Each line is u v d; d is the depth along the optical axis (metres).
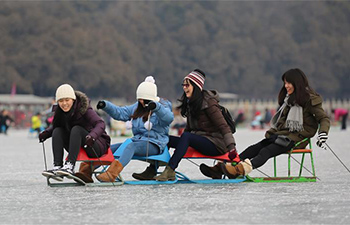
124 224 15.71
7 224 16.12
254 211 17.52
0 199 20.80
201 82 24.58
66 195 21.33
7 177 29.31
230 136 23.95
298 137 25.38
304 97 25.09
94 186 23.77
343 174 29.67
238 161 24.78
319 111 25.06
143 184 24.36
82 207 18.52
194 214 17.06
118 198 20.31
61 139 23.94
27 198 20.91
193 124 25.05
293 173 30.73
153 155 24.45
